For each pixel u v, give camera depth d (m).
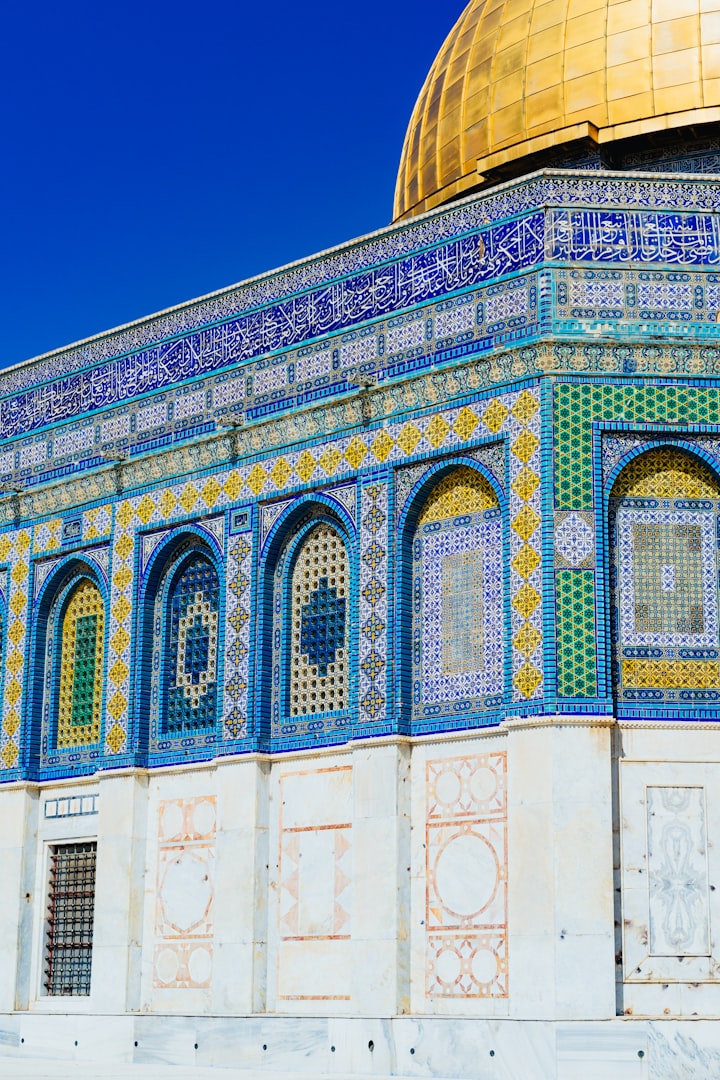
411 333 23.33
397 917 21.66
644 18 26.36
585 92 26.50
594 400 21.33
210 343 26.34
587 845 20.02
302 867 23.36
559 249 21.81
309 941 23.02
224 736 24.47
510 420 21.67
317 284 24.86
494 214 22.62
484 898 21.06
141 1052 23.83
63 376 28.92
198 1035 23.22
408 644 22.59
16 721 27.95
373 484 23.25
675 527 21.33
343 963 22.53
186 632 26.03
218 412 25.92
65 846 27.17
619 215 21.94
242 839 23.84
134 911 25.20
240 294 26.02
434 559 22.62
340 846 22.95
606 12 26.72
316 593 24.28
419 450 22.77
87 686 27.41
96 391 28.20
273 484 24.75
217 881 24.00
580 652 20.55
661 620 21.08
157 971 24.86
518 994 20.05
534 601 20.84
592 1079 19.30
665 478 21.45
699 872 20.34
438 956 21.39
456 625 22.19
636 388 21.39
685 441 21.38
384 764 22.20
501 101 27.59
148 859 25.44
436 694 22.20
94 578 27.53
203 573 25.98
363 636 22.89
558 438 21.17
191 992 24.31
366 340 23.94
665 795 20.52
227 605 24.94
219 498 25.47
